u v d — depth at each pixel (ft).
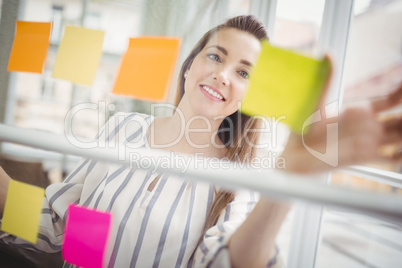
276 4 2.81
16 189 1.62
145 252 2.11
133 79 1.47
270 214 1.37
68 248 1.49
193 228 2.13
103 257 1.43
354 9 3.04
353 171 3.41
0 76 2.94
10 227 1.64
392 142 0.94
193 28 2.95
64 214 2.23
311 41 2.92
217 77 2.23
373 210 0.96
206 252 1.67
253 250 1.42
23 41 1.72
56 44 2.78
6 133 1.39
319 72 1.11
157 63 1.44
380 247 4.71
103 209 2.25
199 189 2.22
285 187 1.03
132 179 2.33
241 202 2.07
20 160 2.82
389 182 3.31
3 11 2.60
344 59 2.97
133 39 1.52
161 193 2.23
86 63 1.64
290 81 1.13
